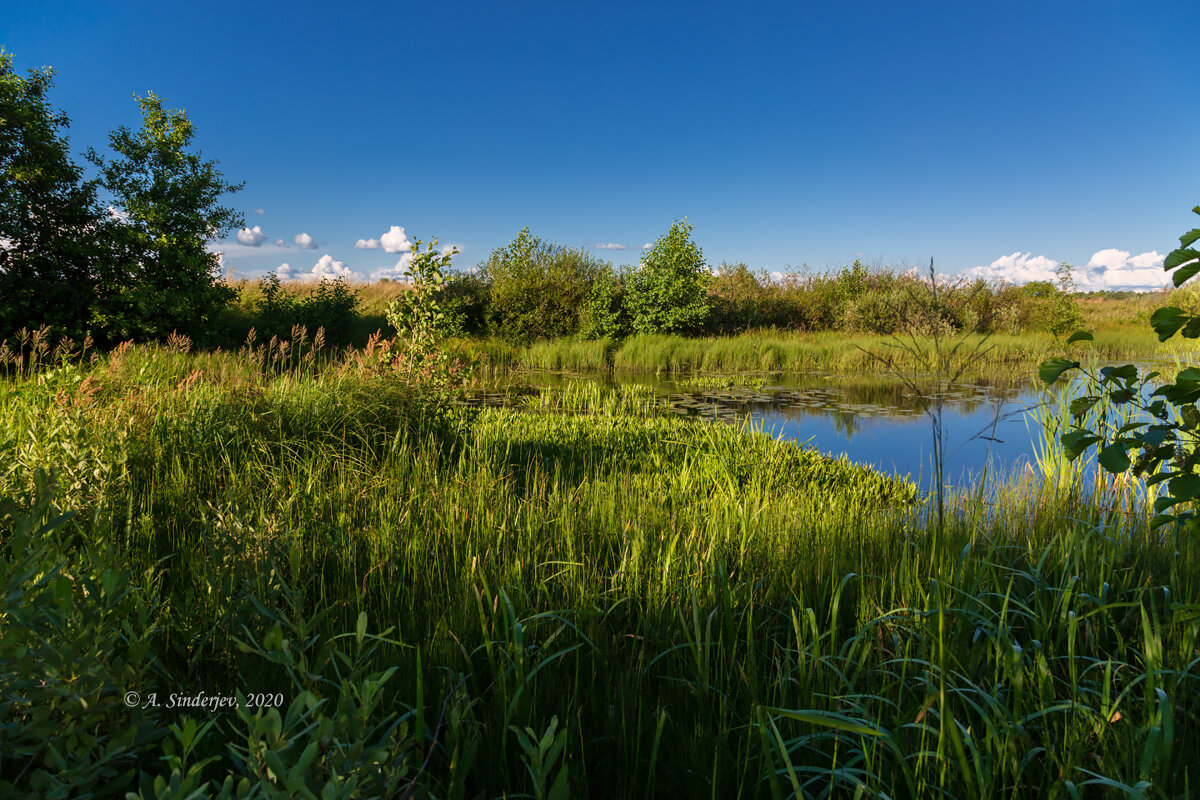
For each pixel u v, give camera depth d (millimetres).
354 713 1123
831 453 7160
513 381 14266
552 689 2072
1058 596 2488
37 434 3408
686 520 3709
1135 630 2531
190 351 13156
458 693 1793
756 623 2578
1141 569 3107
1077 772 1692
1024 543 3518
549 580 2893
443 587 2814
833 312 25797
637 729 1816
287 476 3984
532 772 1090
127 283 13375
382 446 4820
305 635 1436
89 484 2854
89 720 1215
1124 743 1764
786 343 19297
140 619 1593
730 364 17203
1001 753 1657
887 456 7137
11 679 1220
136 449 3922
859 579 2873
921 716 1743
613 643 2422
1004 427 8867
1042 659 1938
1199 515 1767
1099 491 4387
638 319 20953
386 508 3602
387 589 2736
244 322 16969
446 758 1663
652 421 7773
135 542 2918
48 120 12383
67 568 1840
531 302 21125
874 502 4984
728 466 5527
